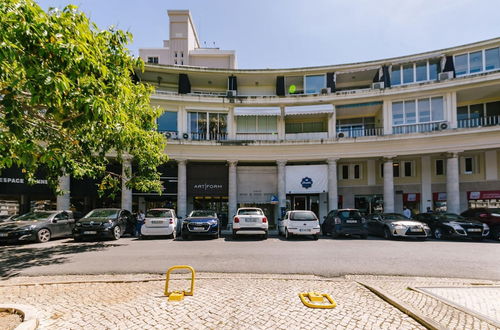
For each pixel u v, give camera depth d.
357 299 4.43
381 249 9.32
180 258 7.82
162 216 12.66
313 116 19.84
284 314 3.81
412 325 3.50
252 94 21.59
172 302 4.26
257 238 12.35
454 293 4.66
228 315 3.77
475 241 11.70
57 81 3.41
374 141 17.45
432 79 18.09
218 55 36.50
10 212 16.41
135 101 7.77
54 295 4.63
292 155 18.59
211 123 19.47
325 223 13.86
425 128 17.45
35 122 5.42
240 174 20.02
